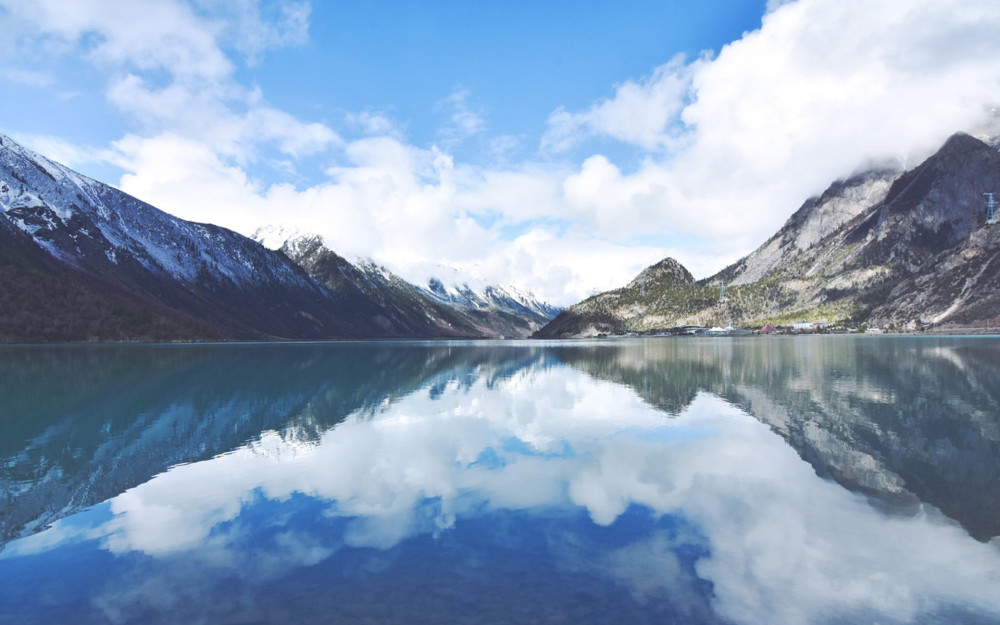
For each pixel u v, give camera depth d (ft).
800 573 42.27
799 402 125.90
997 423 99.14
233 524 54.70
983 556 44.88
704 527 51.88
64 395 156.66
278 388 172.76
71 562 46.26
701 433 94.53
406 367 263.90
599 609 37.06
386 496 62.75
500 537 50.11
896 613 36.55
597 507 58.03
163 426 108.17
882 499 59.11
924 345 387.34
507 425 105.50
